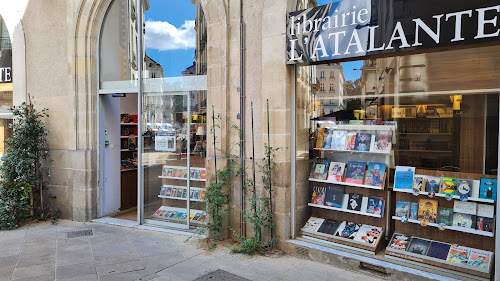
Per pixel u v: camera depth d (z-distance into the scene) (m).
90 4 6.30
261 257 4.66
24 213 6.47
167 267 4.39
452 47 3.59
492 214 3.77
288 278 4.04
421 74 4.43
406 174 4.32
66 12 6.54
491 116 3.88
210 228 5.25
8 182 6.28
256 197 4.95
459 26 3.44
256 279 4.02
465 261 3.78
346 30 4.16
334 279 4.02
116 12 6.44
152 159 6.20
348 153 4.81
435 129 4.40
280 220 4.80
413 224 4.28
